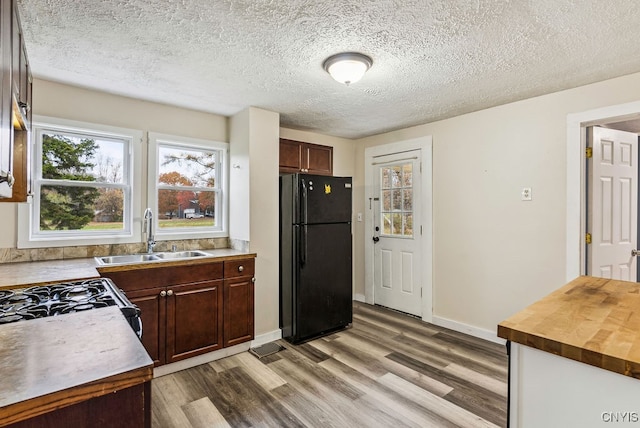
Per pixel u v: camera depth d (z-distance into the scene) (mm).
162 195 3066
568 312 1236
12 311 1226
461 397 2178
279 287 3309
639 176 3303
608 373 921
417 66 2215
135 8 1581
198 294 2625
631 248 2887
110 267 2213
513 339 1080
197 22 1704
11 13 1146
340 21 1689
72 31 1793
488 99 2885
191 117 3170
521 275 2934
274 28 1761
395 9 1586
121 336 965
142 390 802
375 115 3379
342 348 2984
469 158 3299
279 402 2135
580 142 2594
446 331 3393
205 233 3250
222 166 3402
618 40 1862
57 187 2574
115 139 2828
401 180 4012
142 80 2465
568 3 1526
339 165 4453
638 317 1178
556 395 1018
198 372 2539
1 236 2309
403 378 2430
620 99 2391
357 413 2016
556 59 2105
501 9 1578
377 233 4316
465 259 3338
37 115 2422
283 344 3092
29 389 675
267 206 3193
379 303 4297
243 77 2408
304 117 3451
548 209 2762
